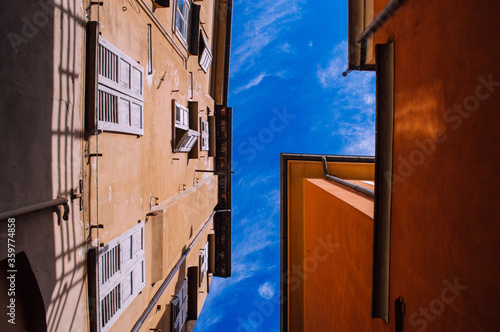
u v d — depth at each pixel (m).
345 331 6.69
